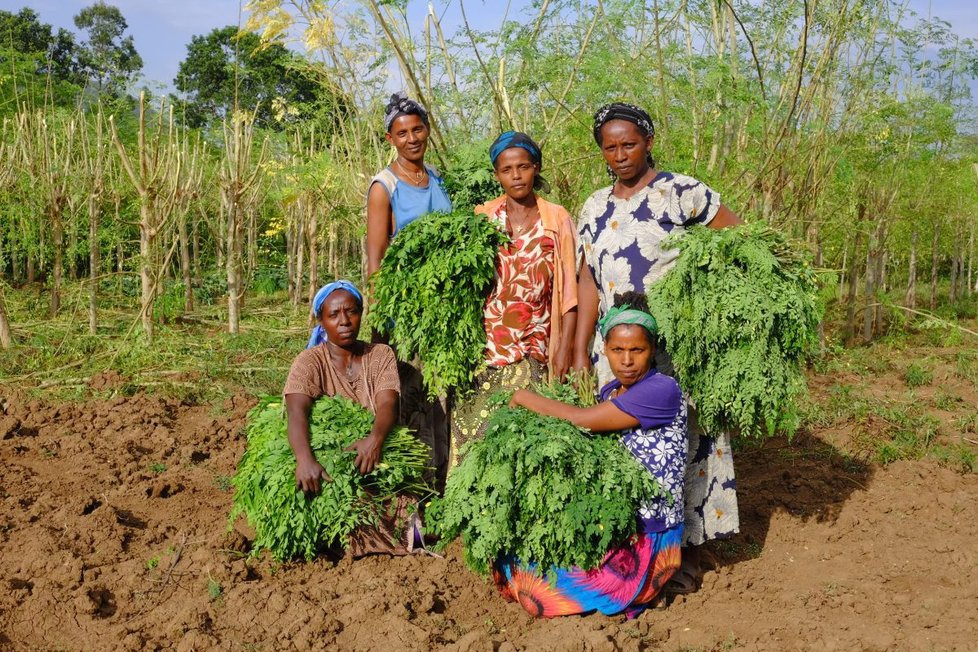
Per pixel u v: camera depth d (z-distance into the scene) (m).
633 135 3.66
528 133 5.90
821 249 9.59
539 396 3.58
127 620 3.48
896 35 7.94
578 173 6.36
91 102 14.55
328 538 4.02
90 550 4.13
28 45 23.84
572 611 3.51
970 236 13.95
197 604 3.60
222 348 9.52
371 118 7.28
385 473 4.07
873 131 8.14
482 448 3.52
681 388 3.74
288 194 10.15
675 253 3.74
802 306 3.67
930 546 4.21
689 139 6.38
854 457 5.64
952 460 5.54
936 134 9.62
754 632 3.43
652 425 3.46
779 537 4.44
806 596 3.73
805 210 7.73
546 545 3.39
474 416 4.13
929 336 10.66
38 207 11.66
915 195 11.40
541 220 4.03
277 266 16.88
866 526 4.51
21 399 7.12
